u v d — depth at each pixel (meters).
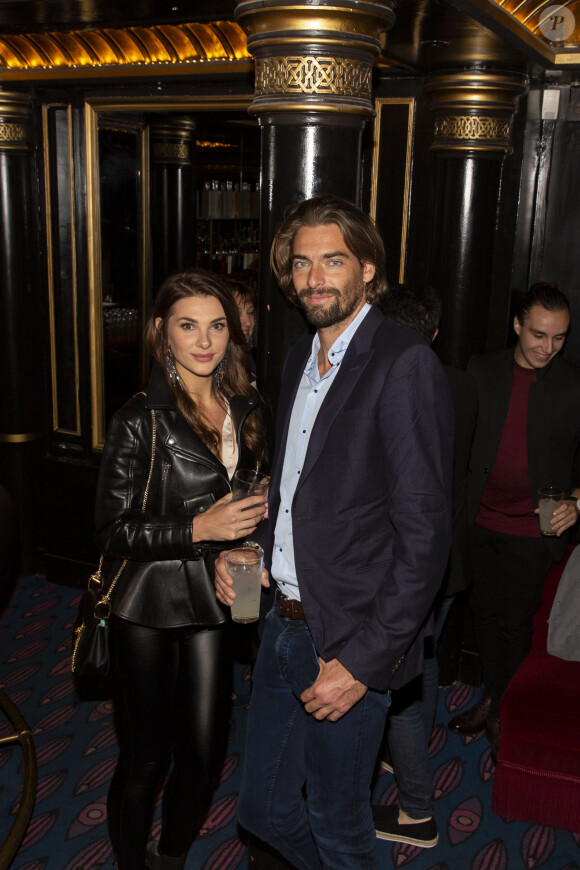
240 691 3.49
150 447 2.12
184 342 2.11
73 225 4.07
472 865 2.54
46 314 4.28
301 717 2.08
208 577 2.12
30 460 4.49
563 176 3.69
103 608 2.15
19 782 2.90
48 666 3.67
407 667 1.87
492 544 2.96
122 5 2.85
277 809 2.10
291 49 1.98
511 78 3.22
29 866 2.51
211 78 3.49
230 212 4.57
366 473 1.77
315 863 2.20
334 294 1.80
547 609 3.11
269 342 2.26
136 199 4.18
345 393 1.79
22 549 4.59
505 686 3.00
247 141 4.43
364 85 2.06
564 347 3.86
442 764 3.05
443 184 3.42
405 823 2.65
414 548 1.68
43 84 3.91
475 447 2.90
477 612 3.06
